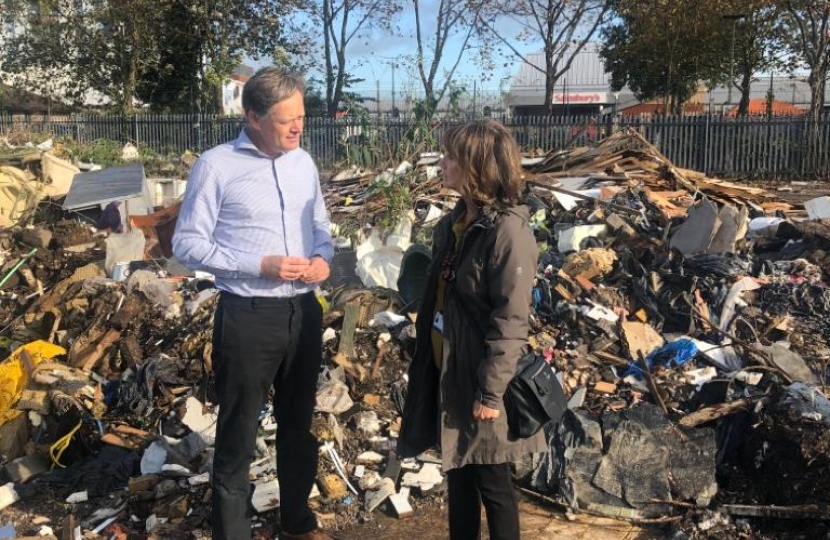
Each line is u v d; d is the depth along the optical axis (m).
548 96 28.92
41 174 10.16
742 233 6.43
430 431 2.85
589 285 5.48
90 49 27.83
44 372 4.51
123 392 4.61
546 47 28.55
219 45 28.78
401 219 7.21
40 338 5.83
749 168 18.69
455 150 2.60
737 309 5.26
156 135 23.62
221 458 3.04
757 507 3.45
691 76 30.53
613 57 32.72
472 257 2.61
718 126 18.75
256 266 2.87
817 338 4.94
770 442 3.67
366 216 8.27
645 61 30.48
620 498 3.66
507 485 2.77
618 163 9.35
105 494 3.89
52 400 4.27
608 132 19.23
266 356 2.97
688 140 19.02
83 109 30.34
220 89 29.06
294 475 3.26
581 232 6.49
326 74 30.20
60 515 3.72
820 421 3.60
